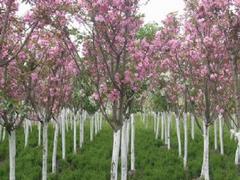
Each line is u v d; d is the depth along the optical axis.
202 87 13.91
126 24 10.31
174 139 24.38
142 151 20.20
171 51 13.71
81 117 22.69
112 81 10.23
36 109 14.07
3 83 11.42
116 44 10.86
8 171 17.45
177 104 19.17
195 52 13.21
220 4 10.16
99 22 10.13
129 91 11.16
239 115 10.42
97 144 22.28
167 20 13.64
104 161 17.94
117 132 10.70
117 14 10.15
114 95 10.50
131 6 10.29
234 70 10.40
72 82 16.11
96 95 10.76
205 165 14.36
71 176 16.09
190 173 17.05
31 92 13.78
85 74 11.46
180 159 18.80
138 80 10.85
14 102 9.05
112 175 10.72
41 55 12.92
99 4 9.92
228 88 13.50
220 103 13.05
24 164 18.09
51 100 14.70
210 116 14.45
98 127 29.59
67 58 13.72
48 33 12.29
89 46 11.21
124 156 12.69
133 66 11.09
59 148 22.03
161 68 15.29
